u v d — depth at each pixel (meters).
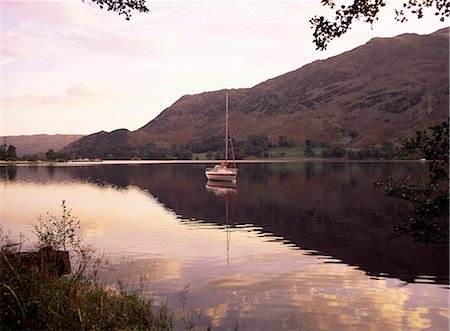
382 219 41.00
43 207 51.44
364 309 16.05
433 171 8.34
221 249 26.89
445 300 17.14
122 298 12.70
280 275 20.58
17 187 84.50
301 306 16.06
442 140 8.16
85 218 41.88
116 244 28.25
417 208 8.62
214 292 17.52
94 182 99.62
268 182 95.31
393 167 165.88
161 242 29.19
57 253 12.55
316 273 21.09
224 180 95.06
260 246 28.03
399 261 23.84
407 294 17.89
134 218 42.06
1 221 38.38
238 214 45.47
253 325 14.16
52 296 8.95
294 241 29.94
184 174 135.50
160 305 15.61
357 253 25.89
